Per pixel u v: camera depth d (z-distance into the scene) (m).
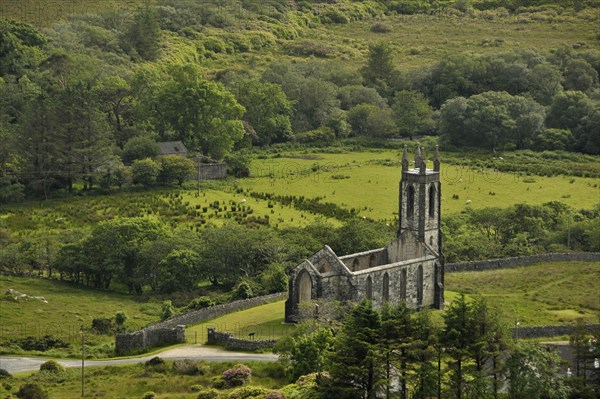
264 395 195.50
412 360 190.50
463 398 189.50
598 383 198.12
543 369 192.88
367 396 189.62
